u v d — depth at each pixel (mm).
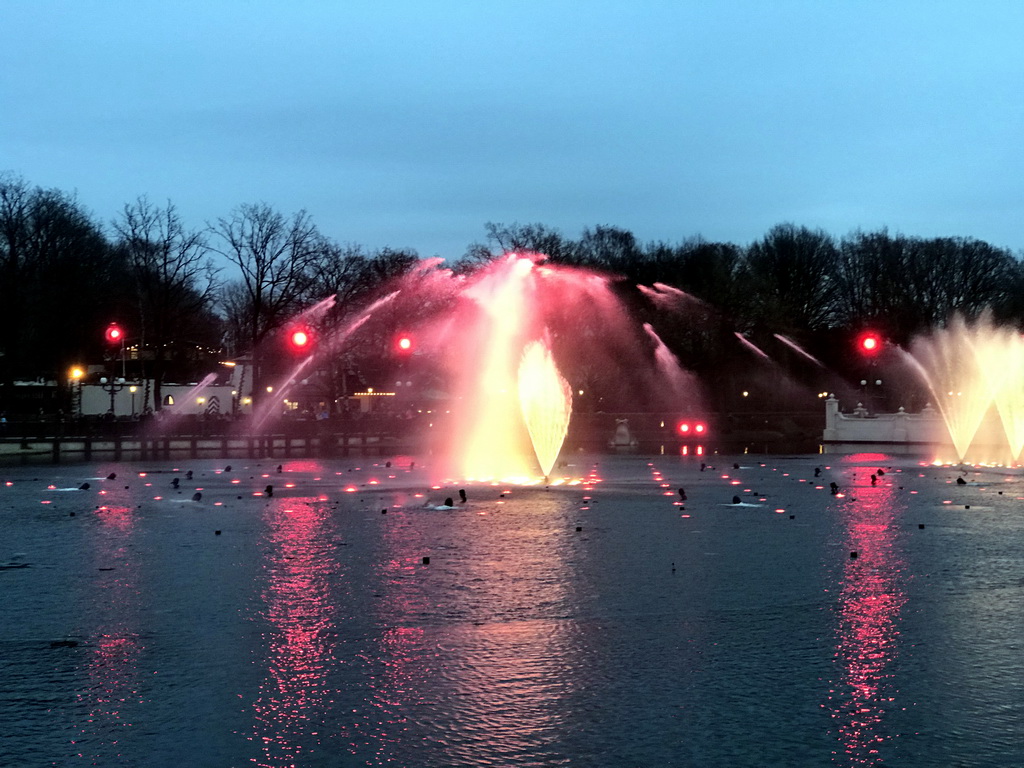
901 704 13000
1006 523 30906
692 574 21875
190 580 21531
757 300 105625
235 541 27469
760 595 19562
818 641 15984
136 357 115250
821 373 117188
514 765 11172
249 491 44156
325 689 13711
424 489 44281
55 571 22875
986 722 12336
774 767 11070
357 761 11312
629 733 12047
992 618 17516
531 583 20844
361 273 104750
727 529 29438
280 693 13570
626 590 20078
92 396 106938
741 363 107062
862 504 36656
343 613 18094
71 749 11695
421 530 29453
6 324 93125
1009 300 116625
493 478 51031
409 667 14656
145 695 13547
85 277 99438
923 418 83625
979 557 24141
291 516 33594
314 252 97812
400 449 87750
